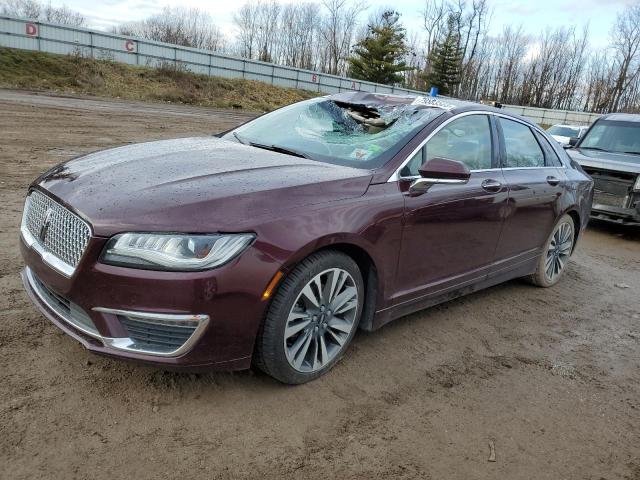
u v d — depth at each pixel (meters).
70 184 2.88
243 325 2.61
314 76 43.50
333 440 2.62
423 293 3.67
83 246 2.54
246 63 39.91
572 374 3.60
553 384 3.43
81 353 3.06
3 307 3.50
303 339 2.94
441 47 63.19
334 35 71.00
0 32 29.89
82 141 10.97
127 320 2.53
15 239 4.83
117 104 22.02
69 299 2.61
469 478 2.49
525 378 3.46
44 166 8.28
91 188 2.79
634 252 7.37
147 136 12.79
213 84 34.91
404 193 3.31
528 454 2.71
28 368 2.87
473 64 71.38
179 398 2.78
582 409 3.18
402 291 3.49
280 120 4.22
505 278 4.61
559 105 71.19
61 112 15.81
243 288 2.55
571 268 6.18
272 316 2.74
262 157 3.40
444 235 3.63
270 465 2.40
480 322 4.26
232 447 2.49
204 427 2.59
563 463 2.68
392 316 3.51
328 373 3.20
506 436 2.83
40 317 3.41
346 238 2.92
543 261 5.05
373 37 60.16
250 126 4.33
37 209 3.00
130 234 2.47
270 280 2.62
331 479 2.37
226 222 2.54
